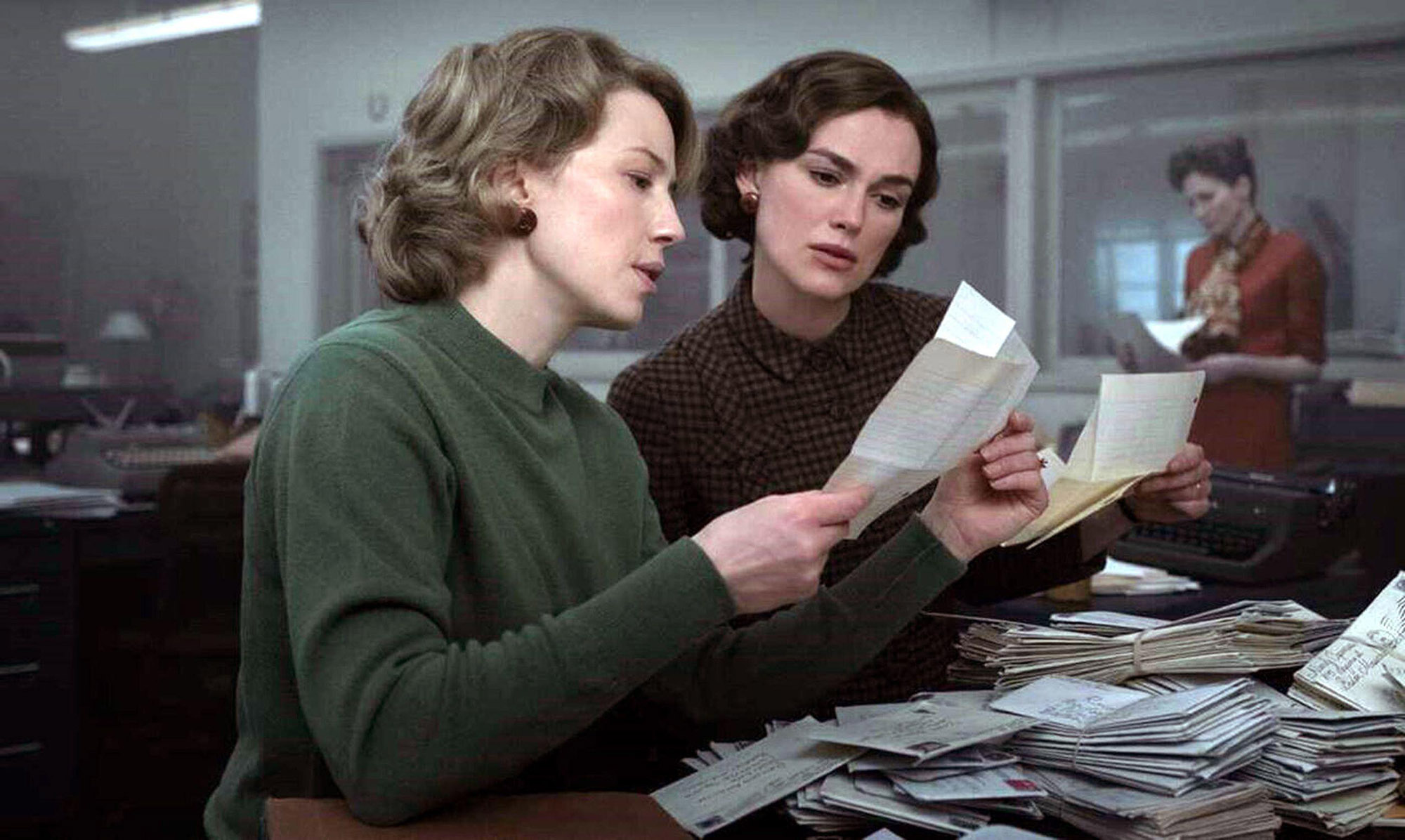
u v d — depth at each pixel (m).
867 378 1.64
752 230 1.65
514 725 0.92
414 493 0.99
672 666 1.22
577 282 1.09
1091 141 5.86
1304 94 5.39
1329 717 1.06
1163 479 1.51
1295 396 4.62
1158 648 1.17
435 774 0.91
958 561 1.19
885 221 1.53
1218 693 1.05
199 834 3.12
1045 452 1.39
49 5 12.48
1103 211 5.84
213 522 3.13
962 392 1.00
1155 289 5.73
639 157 1.10
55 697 3.01
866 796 1.01
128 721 3.24
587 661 0.93
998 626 1.27
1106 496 1.38
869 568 1.21
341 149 7.92
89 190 12.73
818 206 1.51
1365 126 5.28
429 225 1.10
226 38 12.63
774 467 1.60
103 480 3.45
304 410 1.00
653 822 0.96
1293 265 4.82
